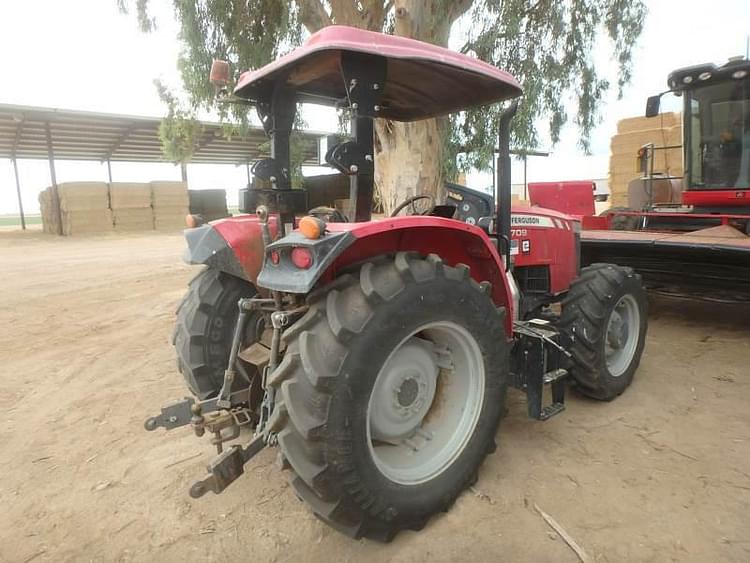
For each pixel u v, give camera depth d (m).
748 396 3.30
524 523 2.13
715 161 5.58
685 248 4.22
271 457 2.68
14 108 15.35
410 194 5.79
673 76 5.56
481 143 6.27
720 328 4.82
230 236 2.39
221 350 2.63
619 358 3.36
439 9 5.59
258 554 2.00
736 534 2.03
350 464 1.80
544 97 6.73
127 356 4.36
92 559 1.99
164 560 1.98
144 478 2.52
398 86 2.73
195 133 8.31
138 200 18.25
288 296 2.15
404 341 1.93
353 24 6.28
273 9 6.67
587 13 7.00
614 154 9.56
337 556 1.98
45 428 3.06
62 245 13.83
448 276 2.08
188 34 6.39
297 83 2.54
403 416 2.15
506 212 2.77
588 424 2.96
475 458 2.27
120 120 17.42
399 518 1.98
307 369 1.75
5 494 2.42
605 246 4.83
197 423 2.12
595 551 1.96
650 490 2.32
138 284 7.81
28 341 4.83
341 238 1.79
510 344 2.60
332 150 2.00
